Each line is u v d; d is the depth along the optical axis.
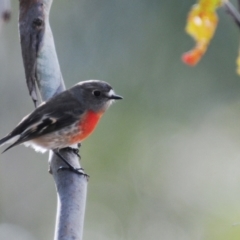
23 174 16.81
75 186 6.36
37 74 6.97
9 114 16.81
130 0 14.74
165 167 14.98
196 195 15.11
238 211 13.61
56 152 7.16
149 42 14.53
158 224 15.09
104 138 14.62
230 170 15.14
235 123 14.88
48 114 8.06
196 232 15.00
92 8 15.19
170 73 14.55
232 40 14.33
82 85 8.55
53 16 15.48
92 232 15.01
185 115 14.77
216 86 14.70
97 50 14.99
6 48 16.66
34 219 16.67
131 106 14.58
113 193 14.97
